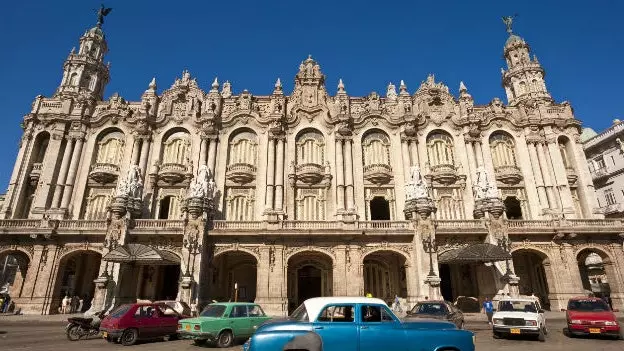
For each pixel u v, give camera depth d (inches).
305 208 1498.5
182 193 1519.4
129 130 1601.9
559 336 770.2
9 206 1445.6
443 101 1680.6
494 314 754.2
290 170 1529.3
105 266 1258.0
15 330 900.6
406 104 1646.2
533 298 784.9
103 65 1815.9
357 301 399.5
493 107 1681.8
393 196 1520.7
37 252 1318.9
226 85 1717.5
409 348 381.7
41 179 1473.9
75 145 1553.9
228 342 652.1
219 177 1528.1
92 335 791.1
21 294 1295.5
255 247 1317.7
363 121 1620.3
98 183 1520.7
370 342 376.2
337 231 1310.3
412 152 1574.8
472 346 397.7
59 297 1326.3
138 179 1465.3
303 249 1316.4
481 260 1272.1
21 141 1571.1
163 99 1663.4
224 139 1594.5
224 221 1346.0
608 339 728.3
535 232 1360.7
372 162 1577.3
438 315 680.4
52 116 1567.4
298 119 1616.6
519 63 1851.6
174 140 1603.1
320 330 371.9
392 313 401.1
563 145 1654.8
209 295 1278.3
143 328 693.9
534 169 1566.2
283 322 381.4
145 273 1398.9
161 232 1306.6
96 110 1651.1
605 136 1964.8
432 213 1412.4
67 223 1352.1
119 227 1304.1
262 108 1678.2
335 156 1558.8
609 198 1953.7
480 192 1423.5
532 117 1635.1
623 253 1370.6
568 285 1336.1
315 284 1499.8
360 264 1306.6
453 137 1615.4
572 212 1481.3
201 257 1261.1
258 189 1509.6
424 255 1282.0
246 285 1487.5
